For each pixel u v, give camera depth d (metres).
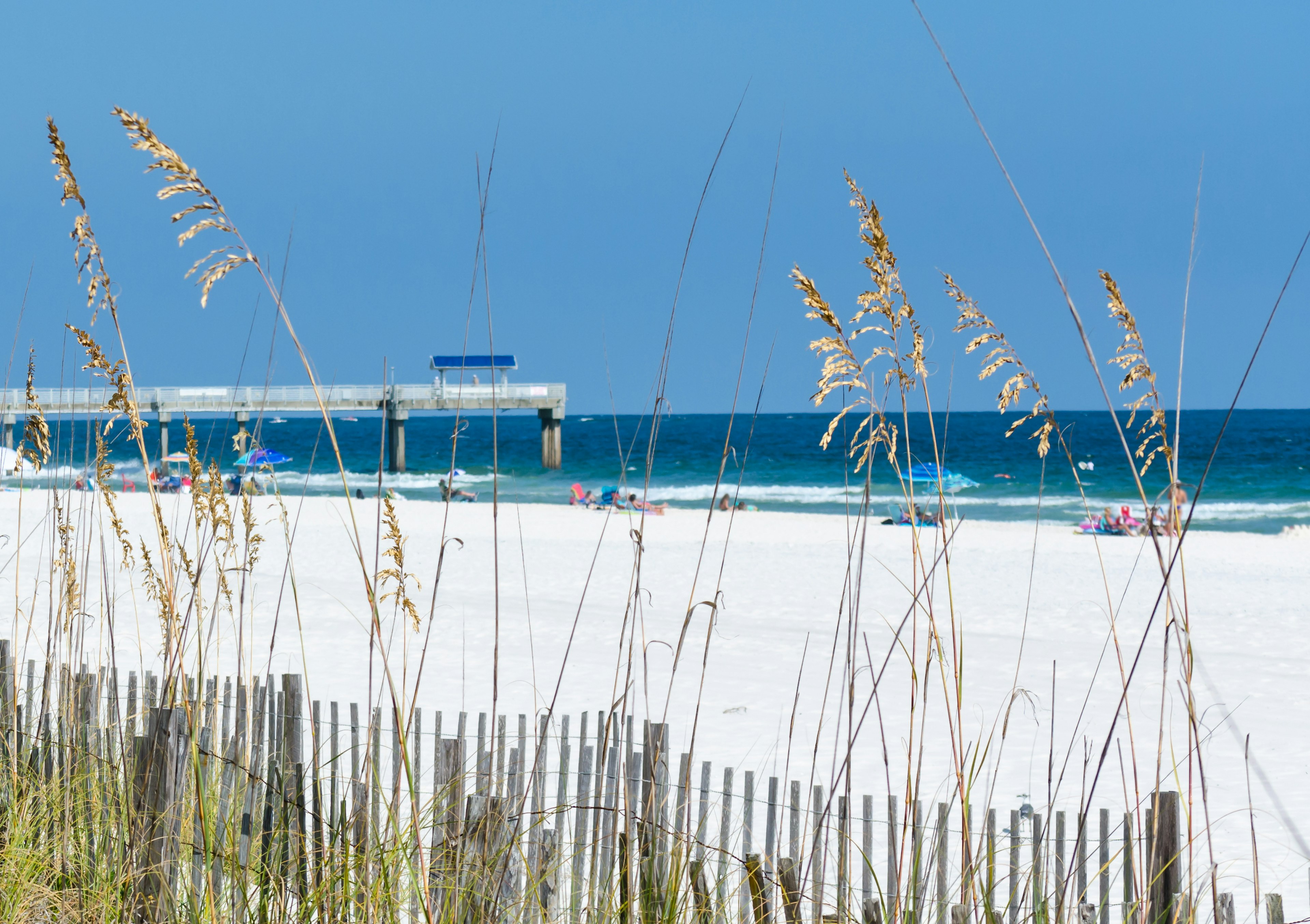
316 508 49.09
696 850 5.71
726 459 4.45
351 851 5.01
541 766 5.94
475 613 23.02
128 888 5.39
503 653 18.59
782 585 28.91
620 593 27.58
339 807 6.55
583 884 5.85
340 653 17.72
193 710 5.45
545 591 27.56
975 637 21.83
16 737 6.79
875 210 4.00
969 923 4.54
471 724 12.37
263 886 5.09
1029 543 40.97
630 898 4.92
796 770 11.77
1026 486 84.31
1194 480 87.94
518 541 38.62
